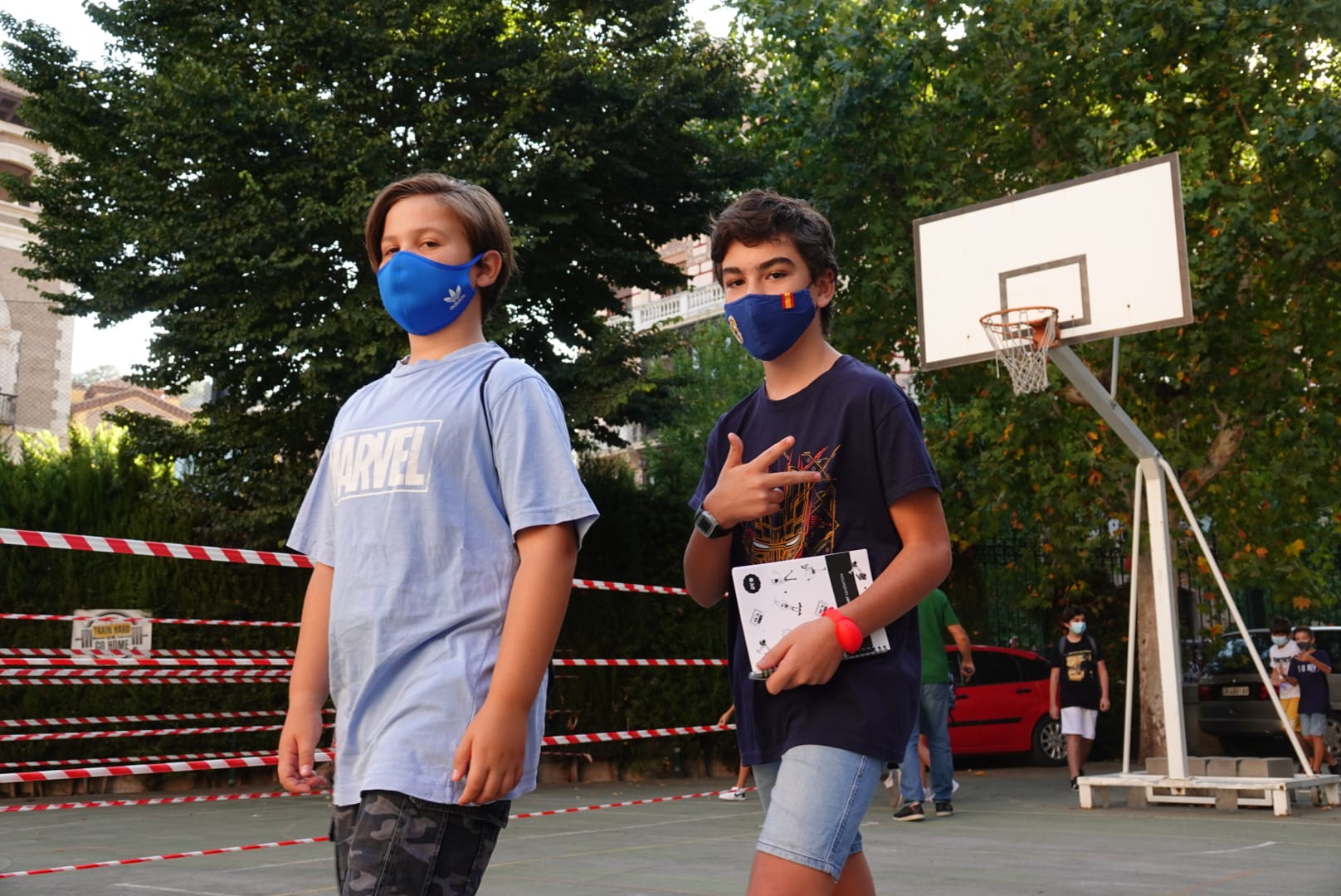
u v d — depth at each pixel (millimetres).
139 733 11891
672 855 6953
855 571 2363
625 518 13695
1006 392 14250
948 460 15273
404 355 11203
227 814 10039
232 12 12211
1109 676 17547
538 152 12242
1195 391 14438
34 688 12445
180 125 11016
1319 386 14938
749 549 2518
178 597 12719
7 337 26469
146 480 13203
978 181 15320
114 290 11648
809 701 2295
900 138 15273
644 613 13578
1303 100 14031
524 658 1991
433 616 2061
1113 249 9883
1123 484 14312
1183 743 9727
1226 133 14148
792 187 15391
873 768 2266
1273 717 14727
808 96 15586
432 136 11797
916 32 15023
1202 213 14109
